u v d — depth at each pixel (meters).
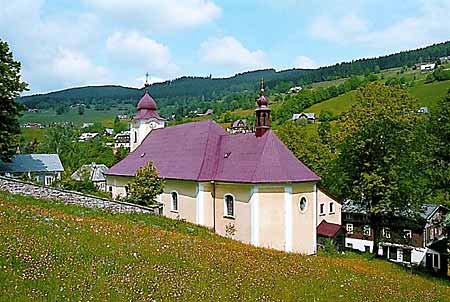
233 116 147.25
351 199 45.66
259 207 34.62
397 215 44.53
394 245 60.03
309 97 133.75
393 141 41.66
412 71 171.12
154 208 36.91
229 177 36.78
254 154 36.53
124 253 15.74
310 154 62.94
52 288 10.65
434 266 55.69
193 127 44.50
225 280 14.71
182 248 19.03
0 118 49.84
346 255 41.06
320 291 16.17
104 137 169.38
